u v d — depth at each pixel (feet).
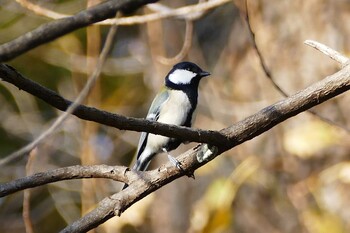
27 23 45.78
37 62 47.67
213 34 45.19
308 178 32.50
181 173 18.22
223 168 36.17
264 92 37.17
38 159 43.11
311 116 33.32
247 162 28.73
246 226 34.91
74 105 14.76
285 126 34.27
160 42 39.81
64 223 46.85
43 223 46.60
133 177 18.21
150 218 38.68
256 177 33.04
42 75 48.16
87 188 36.99
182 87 30.66
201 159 17.95
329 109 33.88
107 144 45.55
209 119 39.83
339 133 30.07
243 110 38.11
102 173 18.22
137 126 16.03
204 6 26.89
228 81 39.86
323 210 29.86
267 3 37.50
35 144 15.55
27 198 26.68
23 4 25.04
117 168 18.29
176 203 38.63
